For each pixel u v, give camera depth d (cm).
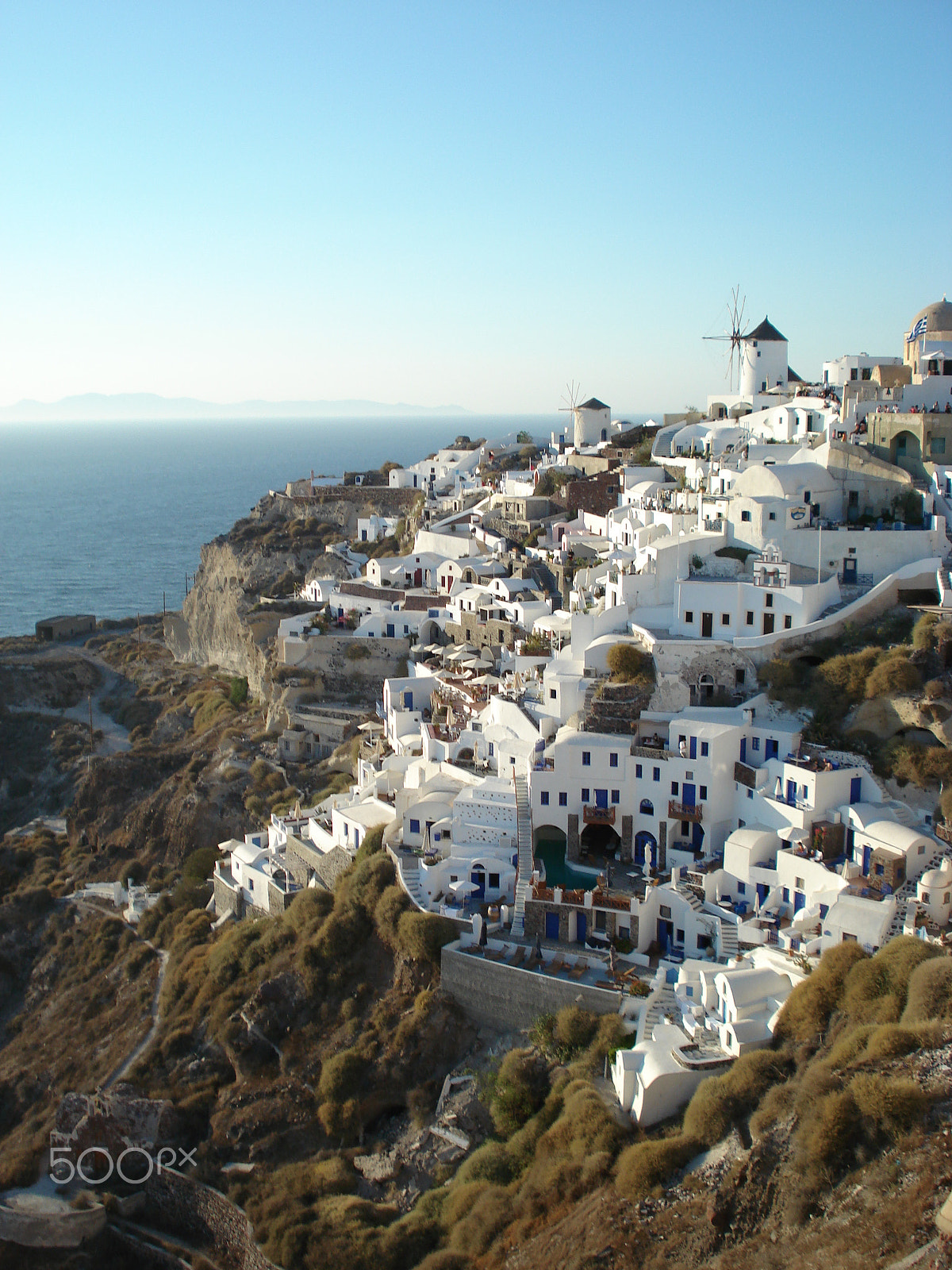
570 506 13312
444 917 7050
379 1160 6475
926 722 7044
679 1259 4647
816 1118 4684
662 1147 5166
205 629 17900
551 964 6669
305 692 12875
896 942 5425
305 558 17325
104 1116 7469
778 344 14050
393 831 8169
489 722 8931
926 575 8106
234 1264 6391
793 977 5872
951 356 10675
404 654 12588
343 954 7588
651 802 7688
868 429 9650
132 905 11025
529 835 7712
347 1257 5741
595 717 8138
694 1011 5978
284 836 9681
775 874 6856
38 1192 7244
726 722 7619
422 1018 6838
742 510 9025
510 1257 5250
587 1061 6044
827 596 8262
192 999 8569
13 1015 10506
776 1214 4562
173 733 15062
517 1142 5909
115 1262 6769
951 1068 4603
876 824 6631
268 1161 6850
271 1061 7475
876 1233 4159
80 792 13575
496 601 11806
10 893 12312
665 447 13500
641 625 8775
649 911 6931
